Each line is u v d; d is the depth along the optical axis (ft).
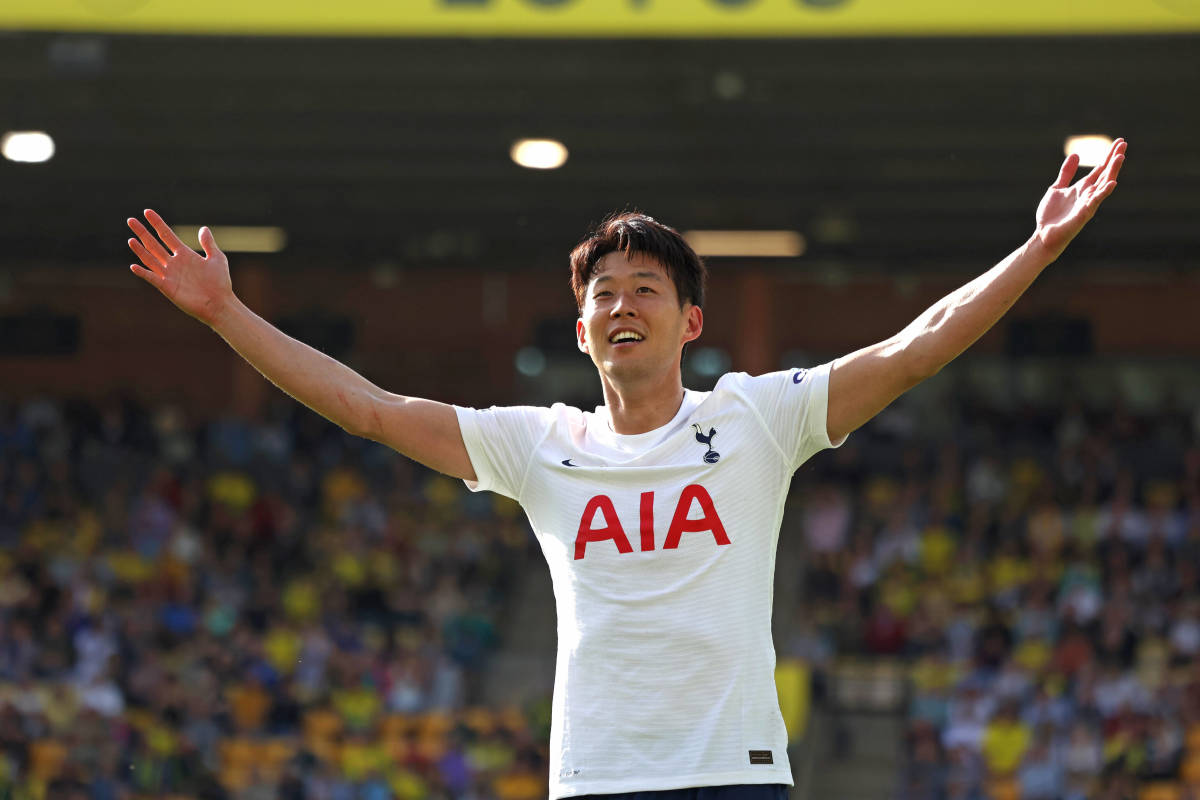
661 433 14.60
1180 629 77.82
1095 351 106.83
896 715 77.66
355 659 77.66
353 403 14.76
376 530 93.56
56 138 76.23
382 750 70.69
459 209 89.25
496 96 67.97
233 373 111.45
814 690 78.48
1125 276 106.52
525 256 102.37
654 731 13.71
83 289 112.16
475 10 52.13
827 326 109.09
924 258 99.14
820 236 93.61
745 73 63.77
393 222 92.99
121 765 65.46
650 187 83.20
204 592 84.58
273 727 73.36
